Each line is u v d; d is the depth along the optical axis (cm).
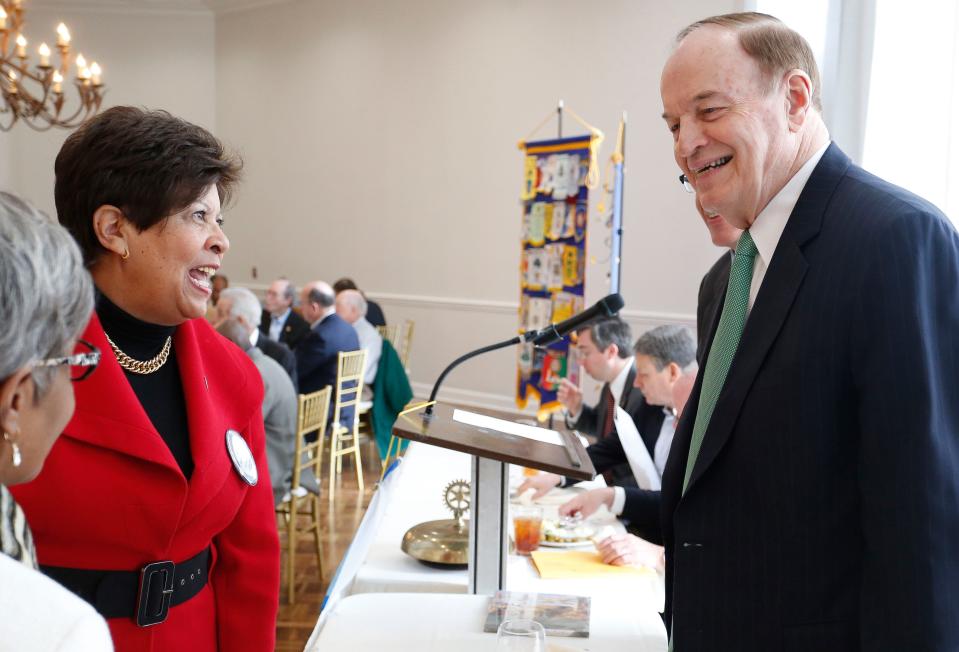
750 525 115
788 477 111
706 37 120
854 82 449
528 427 162
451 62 758
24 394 68
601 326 324
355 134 838
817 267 111
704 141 120
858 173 118
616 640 143
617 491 228
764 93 118
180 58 956
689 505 120
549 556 200
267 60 908
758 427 113
